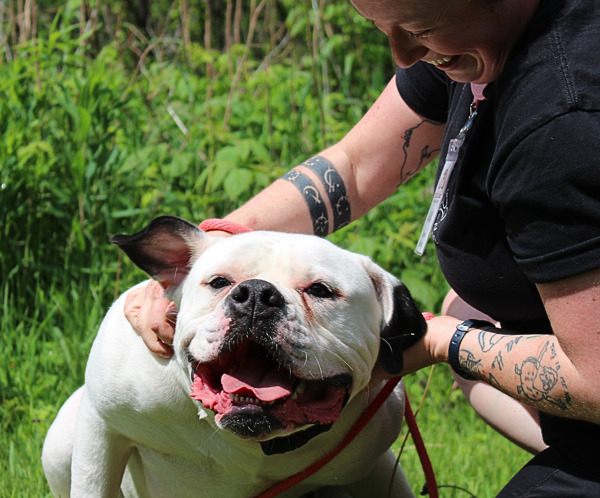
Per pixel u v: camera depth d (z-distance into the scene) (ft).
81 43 20.45
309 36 21.30
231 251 7.66
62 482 9.87
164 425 8.31
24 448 11.74
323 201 9.27
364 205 9.53
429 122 9.08
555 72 6.24
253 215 9.07
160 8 30.30
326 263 7.64
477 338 7.28
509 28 6.50
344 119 21.42
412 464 11.70
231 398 7.00
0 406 12.89
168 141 19.45
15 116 17.20
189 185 17.74
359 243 15.44
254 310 6.93
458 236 7.45
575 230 6.12
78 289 15.66
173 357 8.00
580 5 6.44
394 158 9.31
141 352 8.25
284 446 7.77
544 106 6.21
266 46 23.82
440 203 7.72
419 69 8.85
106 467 8.79
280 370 7.31
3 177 15.93
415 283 15.43
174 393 8.05
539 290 6.47
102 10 25.14
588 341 6.17
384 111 9.26
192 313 7.54
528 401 6.81
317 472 8.80
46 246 16.34
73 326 14.67
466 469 11.88
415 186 18.67
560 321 6.30
